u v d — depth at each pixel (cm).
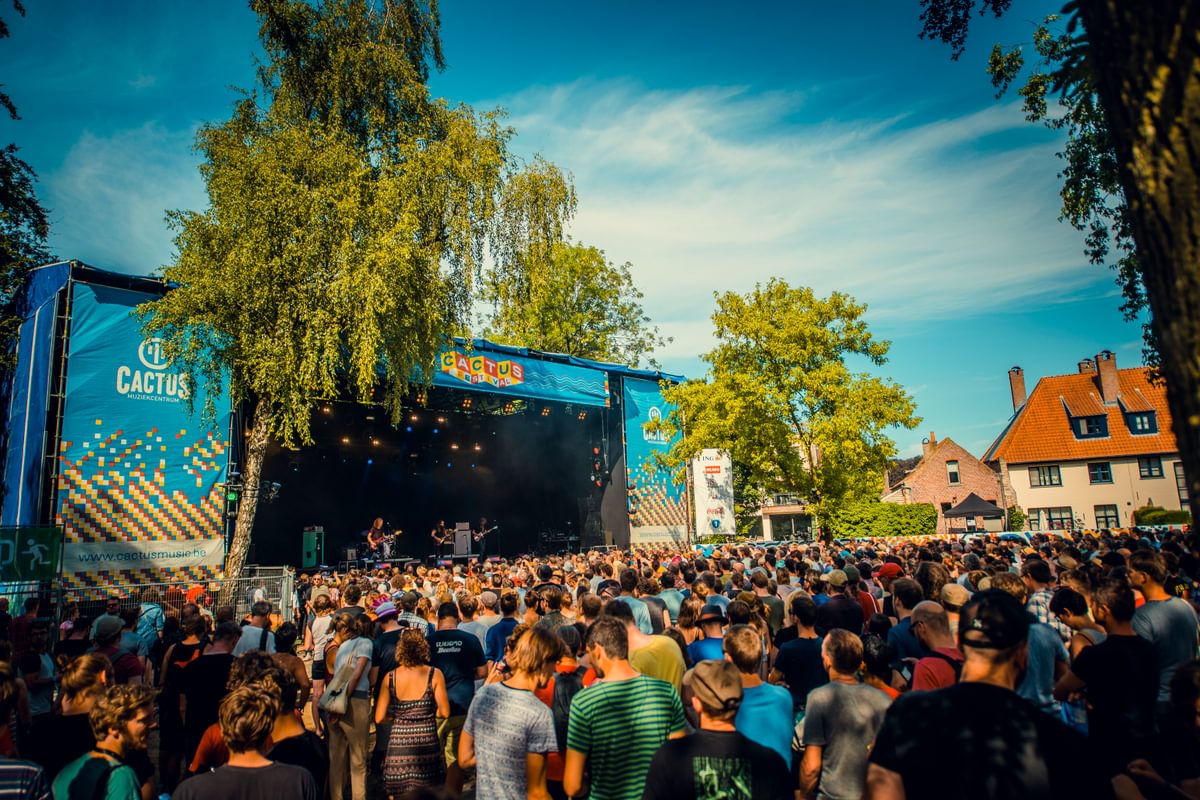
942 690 223
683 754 299
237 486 1670
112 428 1511
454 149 1695
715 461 2538
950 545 1452
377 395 2503
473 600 712
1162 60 168
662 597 721
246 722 317
